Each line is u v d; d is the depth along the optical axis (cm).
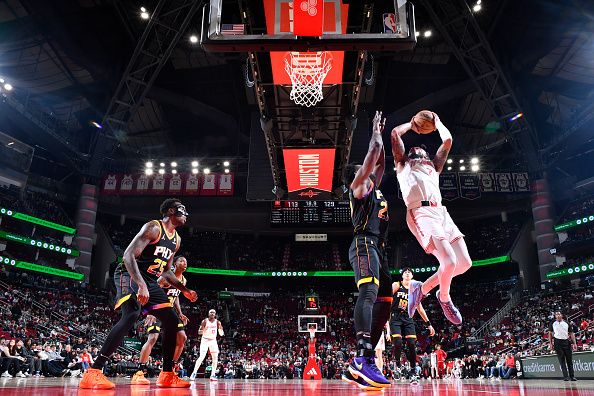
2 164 3048
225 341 3403
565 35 2597
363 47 755
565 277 3288
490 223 4169
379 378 341
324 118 2009
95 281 3666
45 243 3044
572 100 3189
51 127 3203
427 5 2547
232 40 743
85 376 418
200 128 3784
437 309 3828
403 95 3456
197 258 4209
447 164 3588
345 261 4391
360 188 393
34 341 1936
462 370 2262
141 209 3878
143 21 2752
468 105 3447
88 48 2775
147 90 2975
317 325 1886
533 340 2539
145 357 787
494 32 2872
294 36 741
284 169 2430
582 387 550
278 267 4341
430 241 380
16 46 2594
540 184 3338
